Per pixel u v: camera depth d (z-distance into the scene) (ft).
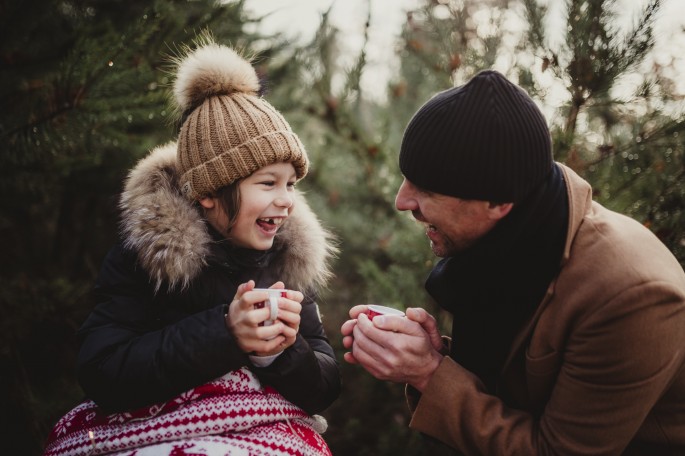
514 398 4.02
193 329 3.79
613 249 3.46
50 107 5.61
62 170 7.59
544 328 3.65
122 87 6.01
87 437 3.89
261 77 5.01
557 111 6.59
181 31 6.58
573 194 3.77
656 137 6.19
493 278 3.83
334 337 10.58
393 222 10.04
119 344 3.93
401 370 3.98
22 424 7.27
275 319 3.70
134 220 4.07
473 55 7.24
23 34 6.67
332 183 12.32
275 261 4.75
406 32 9.64
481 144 3.43
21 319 7.29
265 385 4.12
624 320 3.27
